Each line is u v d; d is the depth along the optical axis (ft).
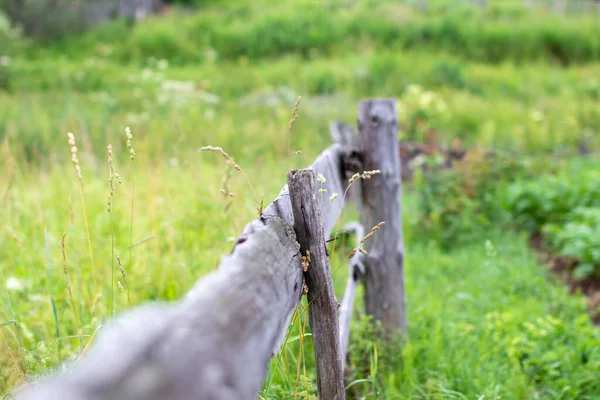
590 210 18.76
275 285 4.18
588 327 11.76
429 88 42.83
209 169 16.53
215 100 33.30
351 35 58.29
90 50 57.36
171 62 54.49
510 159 23.90
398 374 9.59
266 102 37.17
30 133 23.02
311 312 5.70
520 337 10.98
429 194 20.18
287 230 5.19
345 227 12.69
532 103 41.16
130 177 16.71
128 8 67.92
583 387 9.92
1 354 5.69
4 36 53.36
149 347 2.50
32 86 40.73
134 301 10.28
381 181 10.19
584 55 56.24
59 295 10.20
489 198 20.85
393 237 10.48
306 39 57.57
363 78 44.39
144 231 12.87
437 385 9.23
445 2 68.80
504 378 9.99
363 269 10.49
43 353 6.91
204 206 12.79
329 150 9.04
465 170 21.15
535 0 75.15
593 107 38.58
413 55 52.60
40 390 2.22
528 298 14.07
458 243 19.04
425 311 12.37
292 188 5.25
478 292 14.14
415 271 16.03
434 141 26.73
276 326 4.02
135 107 34.81
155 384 2.37
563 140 32.63
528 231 20.02
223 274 3.59
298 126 30.12
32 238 12.57
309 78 44.91
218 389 2.72
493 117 35.91
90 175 17.95
